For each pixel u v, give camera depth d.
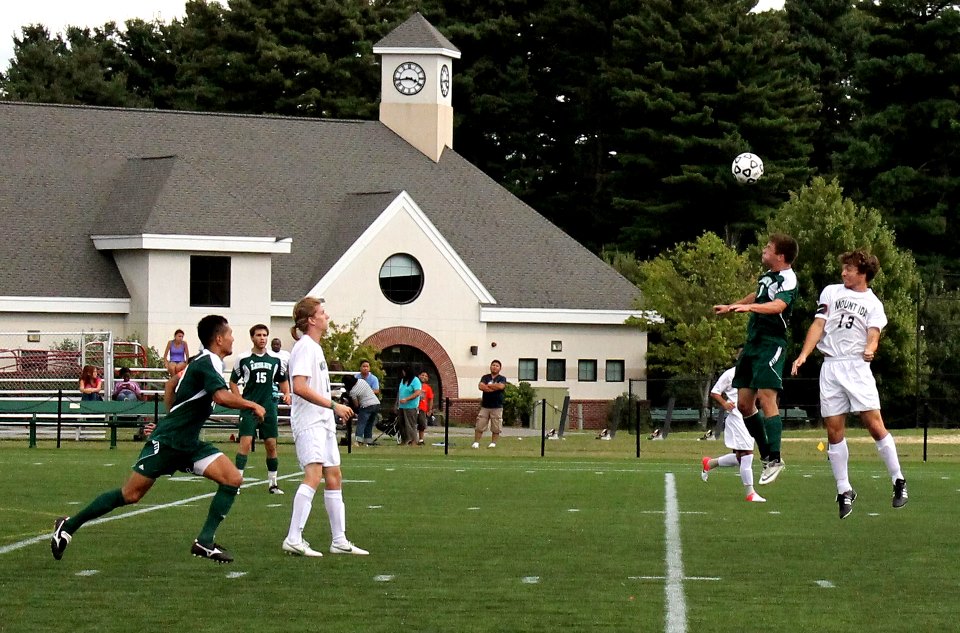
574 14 159.75
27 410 71.19
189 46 165.12
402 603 23.17
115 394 76.56
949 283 140.62
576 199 165.25
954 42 144.88
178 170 101.69
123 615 22.06
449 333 106.88
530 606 22.97
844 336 32.75
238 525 33.50
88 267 99.50
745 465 41.00
